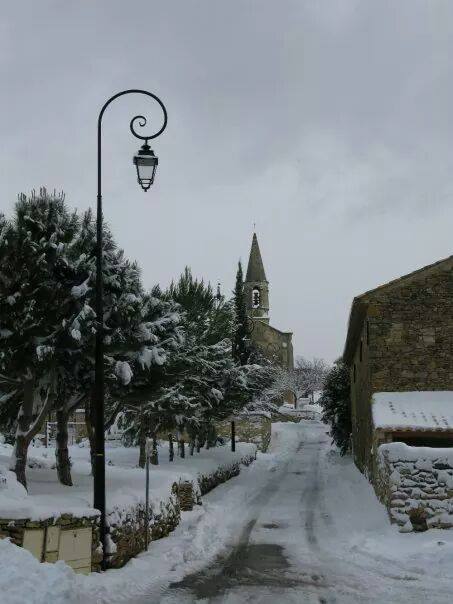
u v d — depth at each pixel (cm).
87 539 960
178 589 922
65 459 1416
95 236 1367
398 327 2048
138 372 1429
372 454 2008
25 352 1198
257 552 1217
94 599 812
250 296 8162
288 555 1185
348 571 1049
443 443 2028
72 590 740
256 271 8225
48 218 1271
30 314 1155
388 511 1441
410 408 1897
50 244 1211
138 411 2189
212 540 1337
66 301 1227
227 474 2759
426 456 1382
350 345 2917
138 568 1043
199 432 2808
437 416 1830
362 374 2495
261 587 938
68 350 1205
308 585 952
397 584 959
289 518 1670
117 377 1362
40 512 893
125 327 1355
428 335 2034
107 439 3994
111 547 1016
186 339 2075
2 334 1160
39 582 720
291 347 7781
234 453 3216
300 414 7362
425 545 1182
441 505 1351
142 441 2364
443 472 1367
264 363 4247
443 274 2062
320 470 3172
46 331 1214
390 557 1122
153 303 1520
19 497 964
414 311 2055
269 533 1441
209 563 1115
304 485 2509
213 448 3500
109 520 1052
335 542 1318
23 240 1173
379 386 2020
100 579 925
